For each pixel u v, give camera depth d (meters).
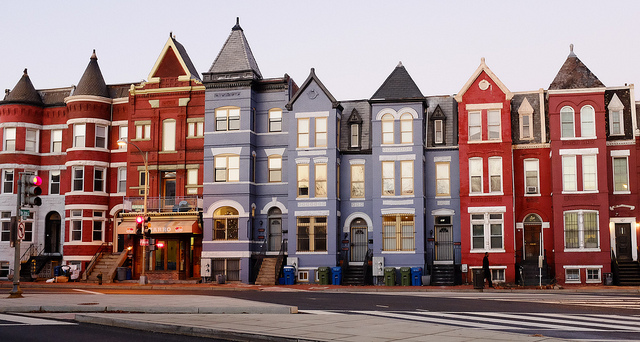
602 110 39.75
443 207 42.03
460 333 14.51
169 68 46.56
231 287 37.28
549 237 40.47
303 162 42.94
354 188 43.34
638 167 39.94
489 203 40.34
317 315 18.70
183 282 42.56
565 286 36.75
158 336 14.90
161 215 43.72
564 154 39.91
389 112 42.41
